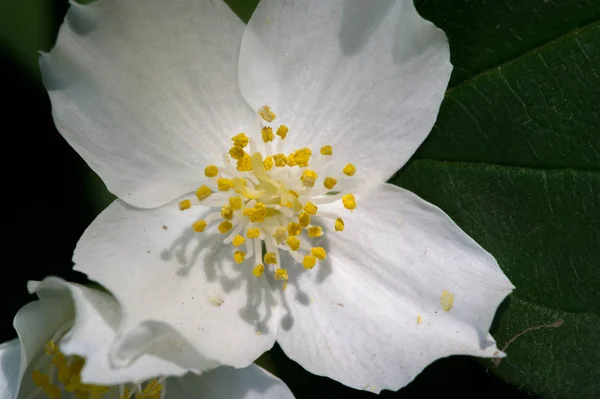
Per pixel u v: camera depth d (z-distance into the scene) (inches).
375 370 4.1
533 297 4.1
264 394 4.1
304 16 4.1
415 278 4.1
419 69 4.0
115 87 4.1
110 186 4.1
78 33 3.9
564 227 4.1
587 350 4.1
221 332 4.1
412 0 3.9
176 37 4.1
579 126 4.1
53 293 4.0
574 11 4.1
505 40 4.1
